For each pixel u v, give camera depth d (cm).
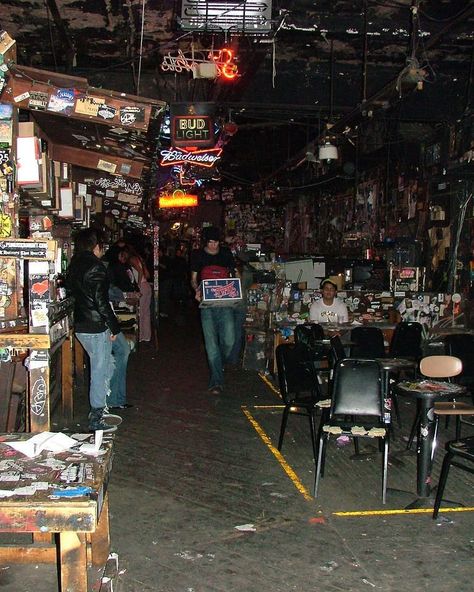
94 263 607
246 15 667
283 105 943
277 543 395
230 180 2341
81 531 279
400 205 1241
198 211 2578
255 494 475
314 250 1981
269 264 994
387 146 1195
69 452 346
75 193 824
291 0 700
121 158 738
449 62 904
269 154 1897
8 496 284
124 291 1095
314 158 1051
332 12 752
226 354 824
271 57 923
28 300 461
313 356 686
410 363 568
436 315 933
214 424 670
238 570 362
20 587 344
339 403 486
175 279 1959
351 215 1622
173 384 872
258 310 969
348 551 386
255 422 679
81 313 612
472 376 670
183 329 1520
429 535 409
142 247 1822
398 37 789
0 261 477
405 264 1155
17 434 380
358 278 1080
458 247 980
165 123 1023
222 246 812
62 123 579
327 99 948
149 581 349
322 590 342
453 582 352
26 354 489
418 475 473
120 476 509
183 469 528
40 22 777
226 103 928
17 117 500
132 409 730
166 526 418
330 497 471
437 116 956
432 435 474
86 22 777
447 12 738
